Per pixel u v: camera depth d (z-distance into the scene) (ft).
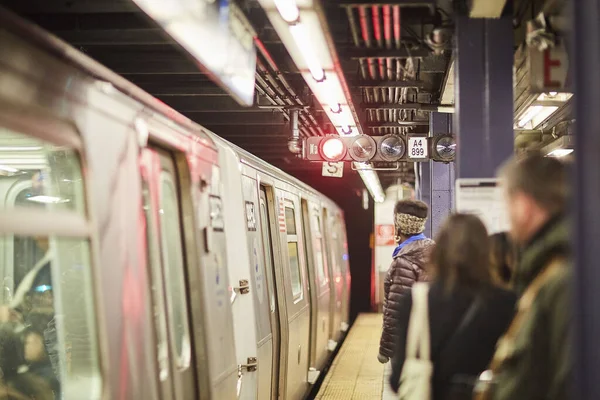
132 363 10.61
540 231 9.25
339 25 18.74
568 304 8.63
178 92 28.78
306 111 31.65
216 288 15.39
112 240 10.36
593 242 8.15
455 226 10.47
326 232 47.52
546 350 8.74
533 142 35.24
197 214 14.57
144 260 11.55
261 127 40.50
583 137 8.26
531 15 14.70
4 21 8.09
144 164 12.19
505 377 8.98
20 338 14.07
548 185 9.18
